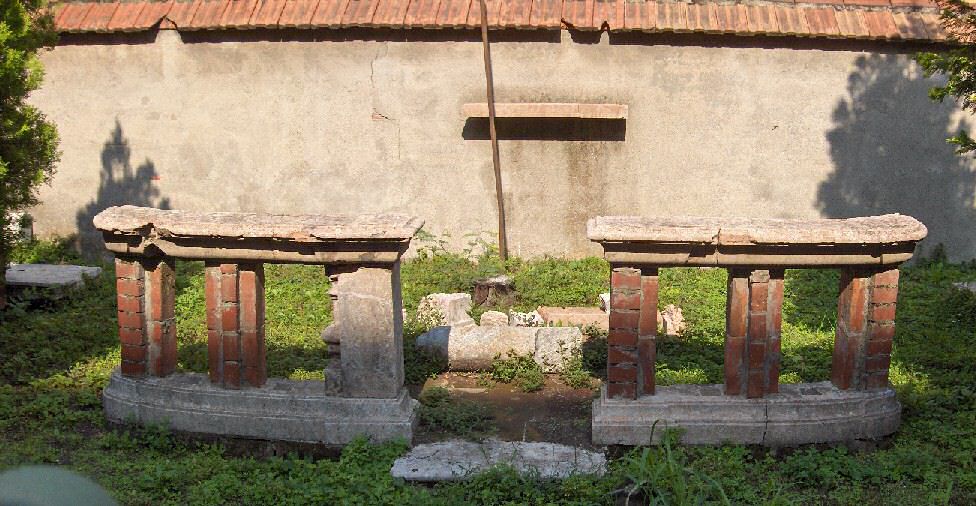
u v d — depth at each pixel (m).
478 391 8.45
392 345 7.02
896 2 12.19
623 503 6.29
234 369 7.22
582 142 12.32
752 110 12.27
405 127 12.41
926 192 12.49
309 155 12.59
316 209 12.70
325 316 10.29
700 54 12.12
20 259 12.23
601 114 11.95
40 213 13.02
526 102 12.26
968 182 12.45
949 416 7.57
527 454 6.81
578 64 12.16
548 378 8.76
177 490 6.49
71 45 12.65
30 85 9.34
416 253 12.62
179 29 12.30
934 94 9.14
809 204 12.49
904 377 8.39
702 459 6.73
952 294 10.60
